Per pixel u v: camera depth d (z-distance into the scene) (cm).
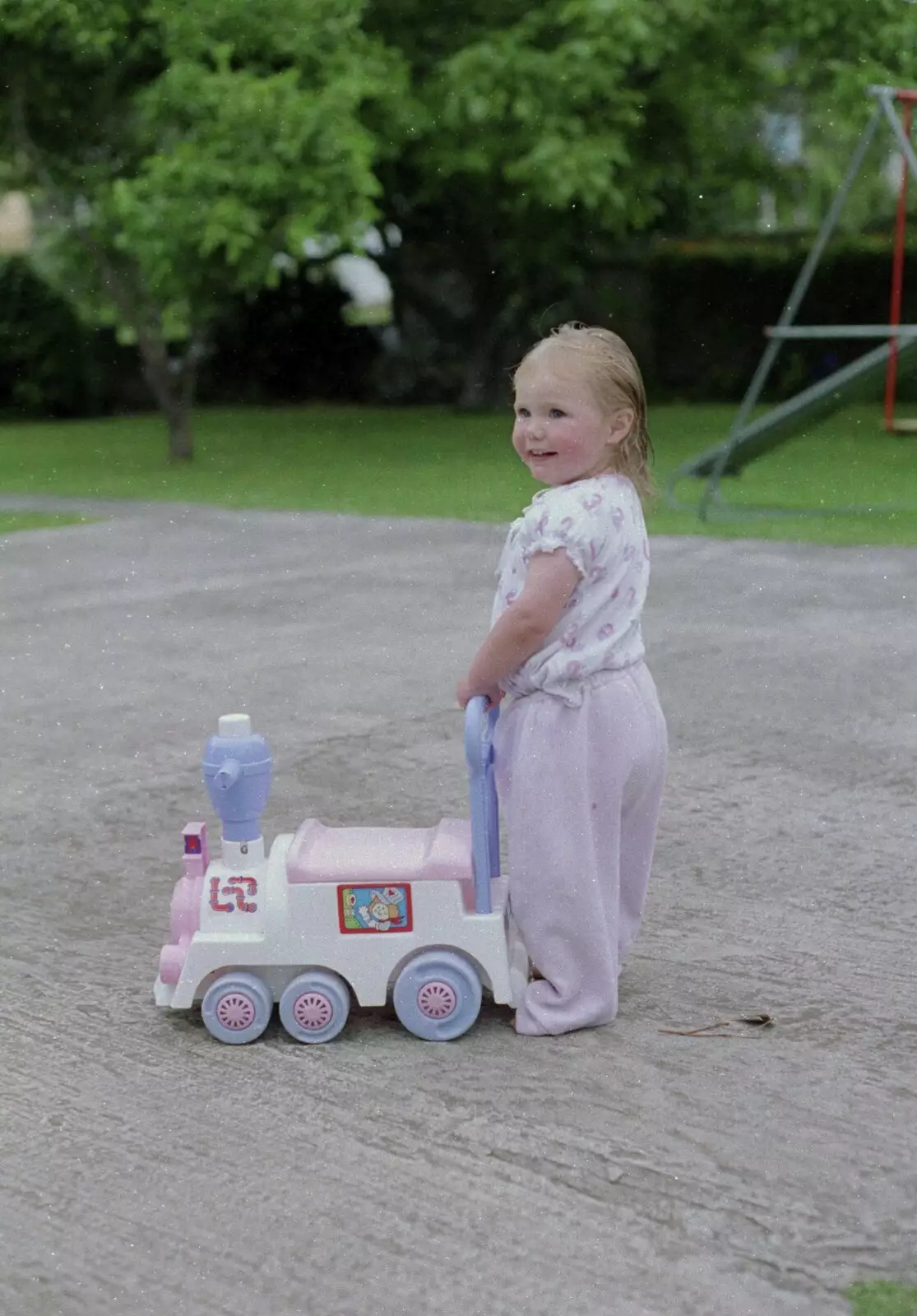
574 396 353
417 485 1560
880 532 1182
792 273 2500
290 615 904
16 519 1369
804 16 2019
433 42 2048
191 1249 276
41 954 420
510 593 362
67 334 2648
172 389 1875
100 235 1842
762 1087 333
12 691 730
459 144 2003
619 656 357
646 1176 297
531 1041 359
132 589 1005
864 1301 257
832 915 437
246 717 368
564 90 1878
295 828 523
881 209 2472
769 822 520
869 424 2117
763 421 1244
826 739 618
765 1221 281
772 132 2373
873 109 2025
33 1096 336
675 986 389
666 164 2220
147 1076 346
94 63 1777
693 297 2542
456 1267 269
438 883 358
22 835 524
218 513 1386
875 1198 288
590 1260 270
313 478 1650
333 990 359
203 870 376
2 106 1802
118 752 624
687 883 464
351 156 1678
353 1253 274
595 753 354
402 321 2722
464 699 363
